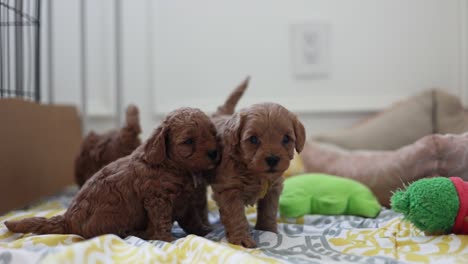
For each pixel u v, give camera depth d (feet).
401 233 3.43
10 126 5.01
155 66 8.33
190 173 3.51
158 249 2.74
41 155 5.81
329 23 8.14
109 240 2.81
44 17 8.24
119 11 7.99
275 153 3.05
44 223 3.40
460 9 7.91
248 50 8.28
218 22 8.30
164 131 3.38
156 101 8.36
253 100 8.25
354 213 4.45
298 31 8.16
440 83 8.05
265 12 8.23
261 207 3.67
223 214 3.34
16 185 5.09
